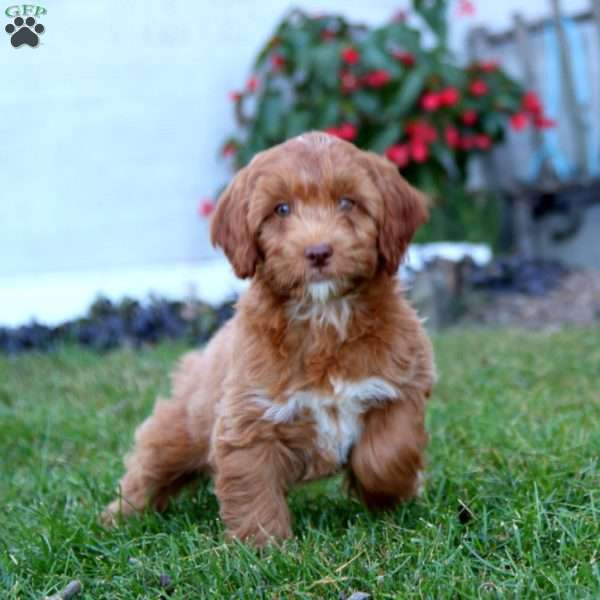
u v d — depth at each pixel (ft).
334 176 3.34
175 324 6.51
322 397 3.33
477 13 8.38
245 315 3.42
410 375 3.38
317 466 3.42
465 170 8.06
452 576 2.99
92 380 5.48
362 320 3.34
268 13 7.57
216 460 3.37
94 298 6.82
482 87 7.63
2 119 7.09
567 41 8.07
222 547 3.20
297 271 3.27
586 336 5.88
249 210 3.40
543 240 8.36
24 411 4.99
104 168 7.25
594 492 3.40
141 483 3.72
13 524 3.61
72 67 7.14
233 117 7.46
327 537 3.28
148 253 7.36
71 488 3.94
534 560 3.04
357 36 7.91
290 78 7.64
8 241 7.14
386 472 3.38
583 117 8.16
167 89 7.32
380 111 7.64
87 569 3.28
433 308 6.67
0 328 6.56
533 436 4.01
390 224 3.42
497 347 5.67
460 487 3.63
